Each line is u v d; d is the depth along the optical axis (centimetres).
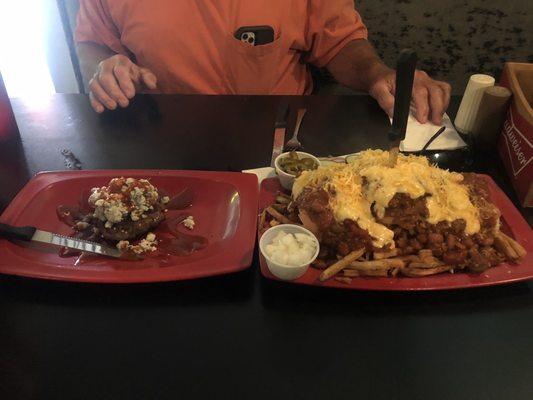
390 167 51
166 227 56
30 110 81
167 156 71
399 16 112
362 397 39
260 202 58
